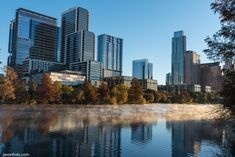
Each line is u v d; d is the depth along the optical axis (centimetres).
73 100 12950
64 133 4631
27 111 9556
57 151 3266
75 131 4947
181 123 7419
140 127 6159
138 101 14412
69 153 3200
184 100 17800
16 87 12519
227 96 1917
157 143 4097
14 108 10462
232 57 1897
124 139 4341
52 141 3866
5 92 9888
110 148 3594
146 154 3334
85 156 3103
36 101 12788
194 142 4231
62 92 13400
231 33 1877
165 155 3319
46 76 12900
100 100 13312
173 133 5247
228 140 4425
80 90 13325
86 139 4159
